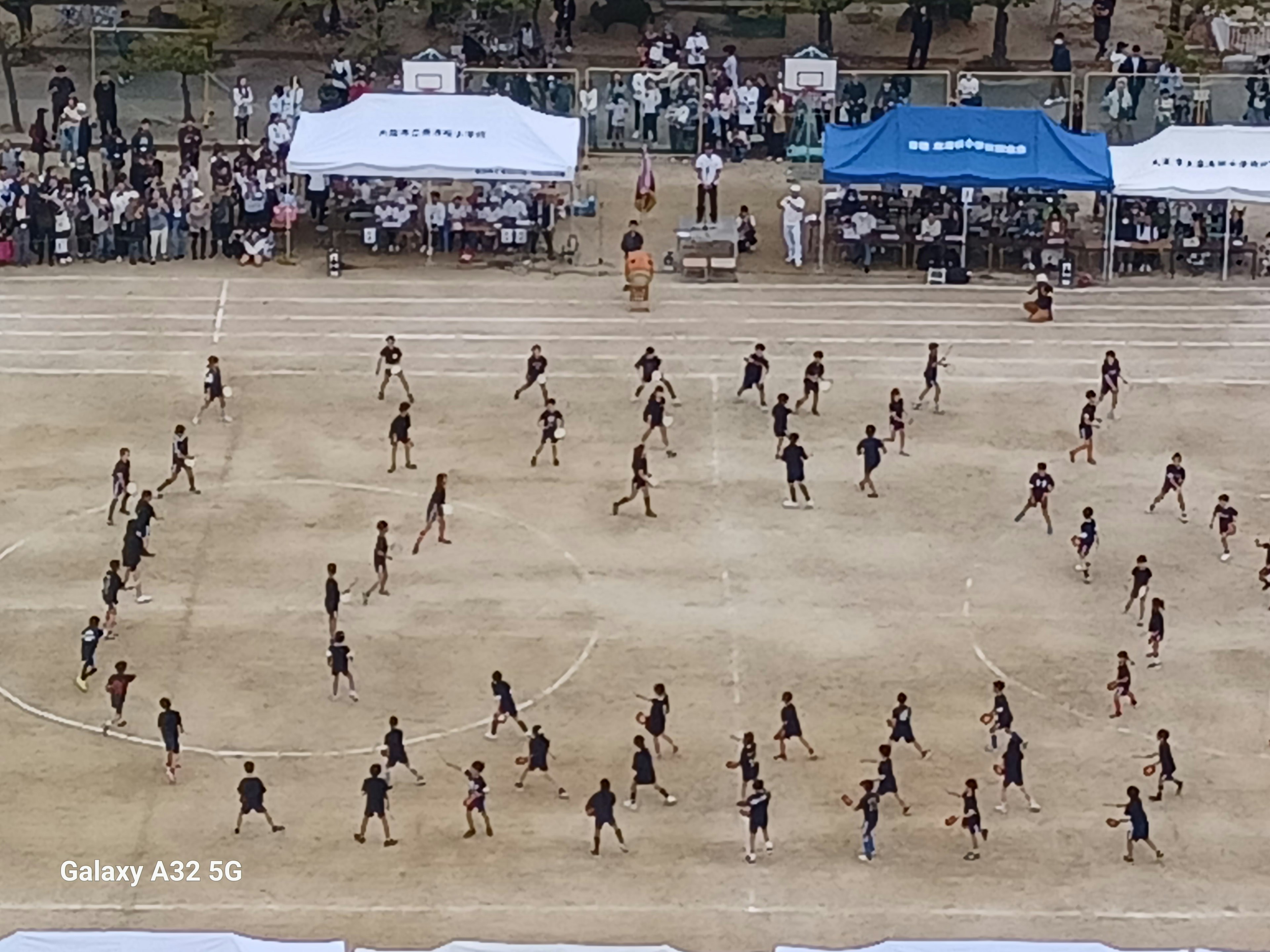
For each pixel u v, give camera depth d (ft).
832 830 203.72
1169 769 205.87
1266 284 306.96
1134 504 256.93
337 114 309.63
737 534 248.93
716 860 199.82
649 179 311.27
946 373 283.38
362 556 243.19
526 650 228.02
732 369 282.97
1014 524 252.42
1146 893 197.16
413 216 310.65
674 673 224.74
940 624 233.96
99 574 239.09
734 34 368.27
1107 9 357.82
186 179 307.78
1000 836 203.51
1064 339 291.58
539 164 304.09
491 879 196.95
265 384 278.05
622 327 291.99
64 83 326.85
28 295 296.51
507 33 359.05
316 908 192.95
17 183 303.48
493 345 287.28
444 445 265.75
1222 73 339.16
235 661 225.15
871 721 218.38
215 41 344.49
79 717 216.74
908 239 309.01
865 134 306.14
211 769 209.97
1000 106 331.98
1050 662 228.02
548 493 256.11
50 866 197.16
